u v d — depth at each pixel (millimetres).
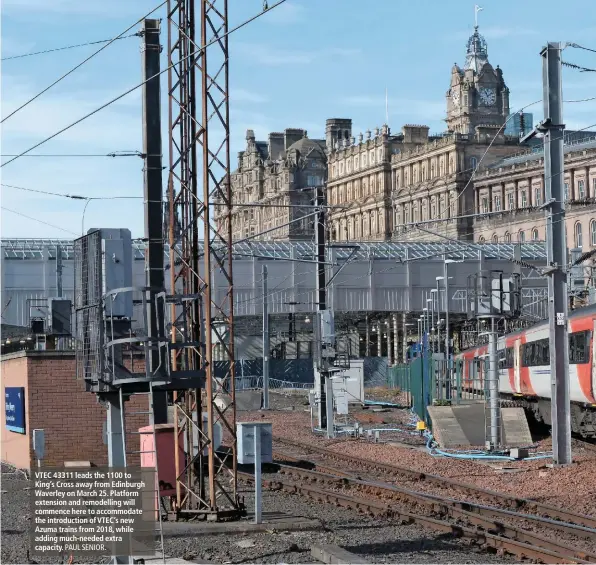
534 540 22078
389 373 108000
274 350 117438
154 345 22016
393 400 83500
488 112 187750
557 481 31750
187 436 25875
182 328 25562
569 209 148625
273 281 117062
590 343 44688
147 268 25672
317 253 53812
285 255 117875
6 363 38406
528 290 116750
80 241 22062
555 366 36469
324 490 30141
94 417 34906
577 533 23031
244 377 110125
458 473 35125
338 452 42781
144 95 25734
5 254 106188
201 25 24453
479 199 172750
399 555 21109
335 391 58844
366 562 19672
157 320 20969
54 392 34656
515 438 43438
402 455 41000
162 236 25719
